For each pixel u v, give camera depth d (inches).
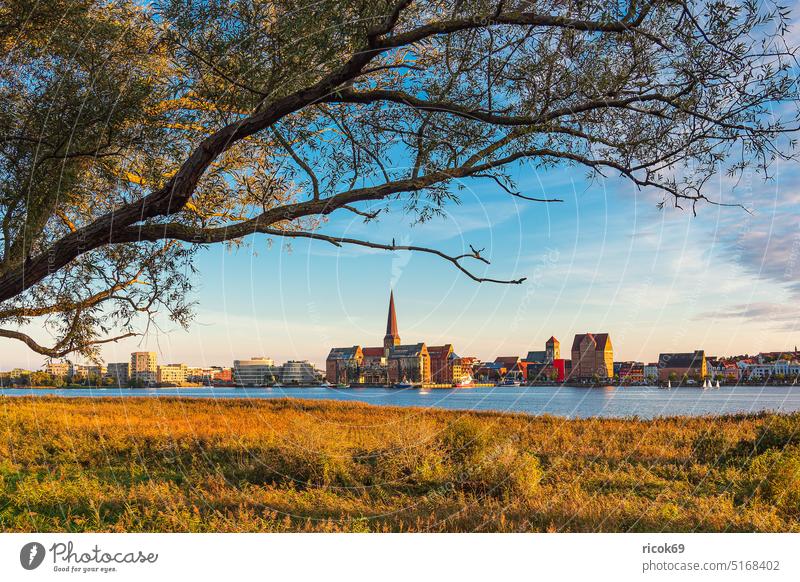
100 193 227.8
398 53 193.9
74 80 197.3
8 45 199.8
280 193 226.8
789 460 313.7
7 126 195.3
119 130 197.5
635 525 235.1
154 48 196.7
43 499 268.7
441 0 164.2
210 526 220.8
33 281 166.9
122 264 211.2
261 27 173.3
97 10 208.1
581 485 332.5
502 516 235.1
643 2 148.6
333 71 155.7
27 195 195.9
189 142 217.9
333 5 158.6
